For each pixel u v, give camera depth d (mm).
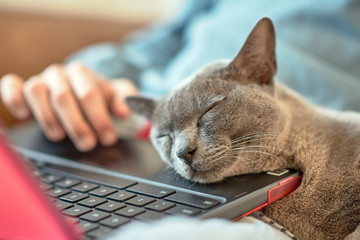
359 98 1214
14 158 503
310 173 843
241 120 867
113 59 1674
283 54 1308
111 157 1038
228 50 1396
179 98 924
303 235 824
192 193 728
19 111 1232
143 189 763
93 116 1104
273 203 824
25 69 1685
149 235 464
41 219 493
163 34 1807
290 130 914
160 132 963
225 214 647
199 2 1763
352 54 1334
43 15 1756
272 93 944
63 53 1810
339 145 900
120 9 2139
